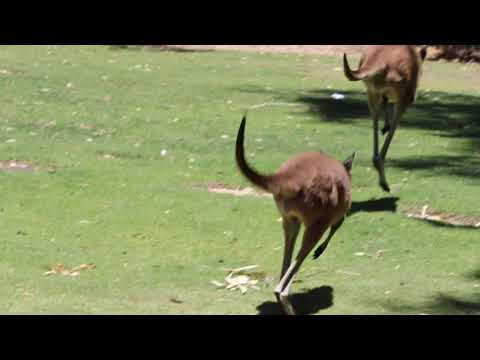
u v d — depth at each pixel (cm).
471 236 2061
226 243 1956
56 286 1681
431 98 3809
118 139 2778
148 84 3728
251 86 3841
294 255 1902
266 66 4431
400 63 2328
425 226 2109
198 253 1897
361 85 4034
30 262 1789
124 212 2098
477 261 1920
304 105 3491
